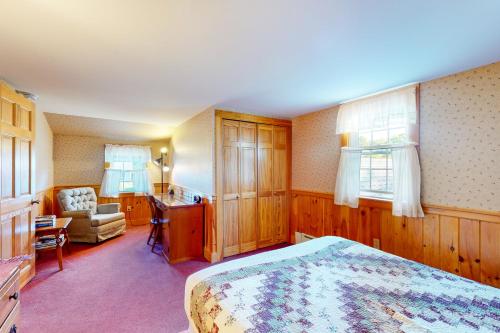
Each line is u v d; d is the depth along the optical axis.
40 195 3.63
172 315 2.03
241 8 1.22
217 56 1.76
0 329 1.15
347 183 2.85
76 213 3.83
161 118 4.04
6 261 1.42
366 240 2.73
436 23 1.34
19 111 2.35
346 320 1.04
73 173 4.73
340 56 1.75
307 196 3.56
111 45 1.60
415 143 2.25
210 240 3.22
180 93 2.62
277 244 3.77
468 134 1.97
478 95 1.92
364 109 2.67
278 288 1.30
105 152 4.92
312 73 2.06
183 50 1.67
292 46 1.61
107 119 4.12
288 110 3.34
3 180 2.10
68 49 1.66
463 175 2.00
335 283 1.36
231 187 3.35
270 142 3.70
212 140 3.18
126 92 2.61
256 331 0.97
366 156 2.85
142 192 5.21
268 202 3.68
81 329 1.84
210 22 1.35
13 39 1.53
